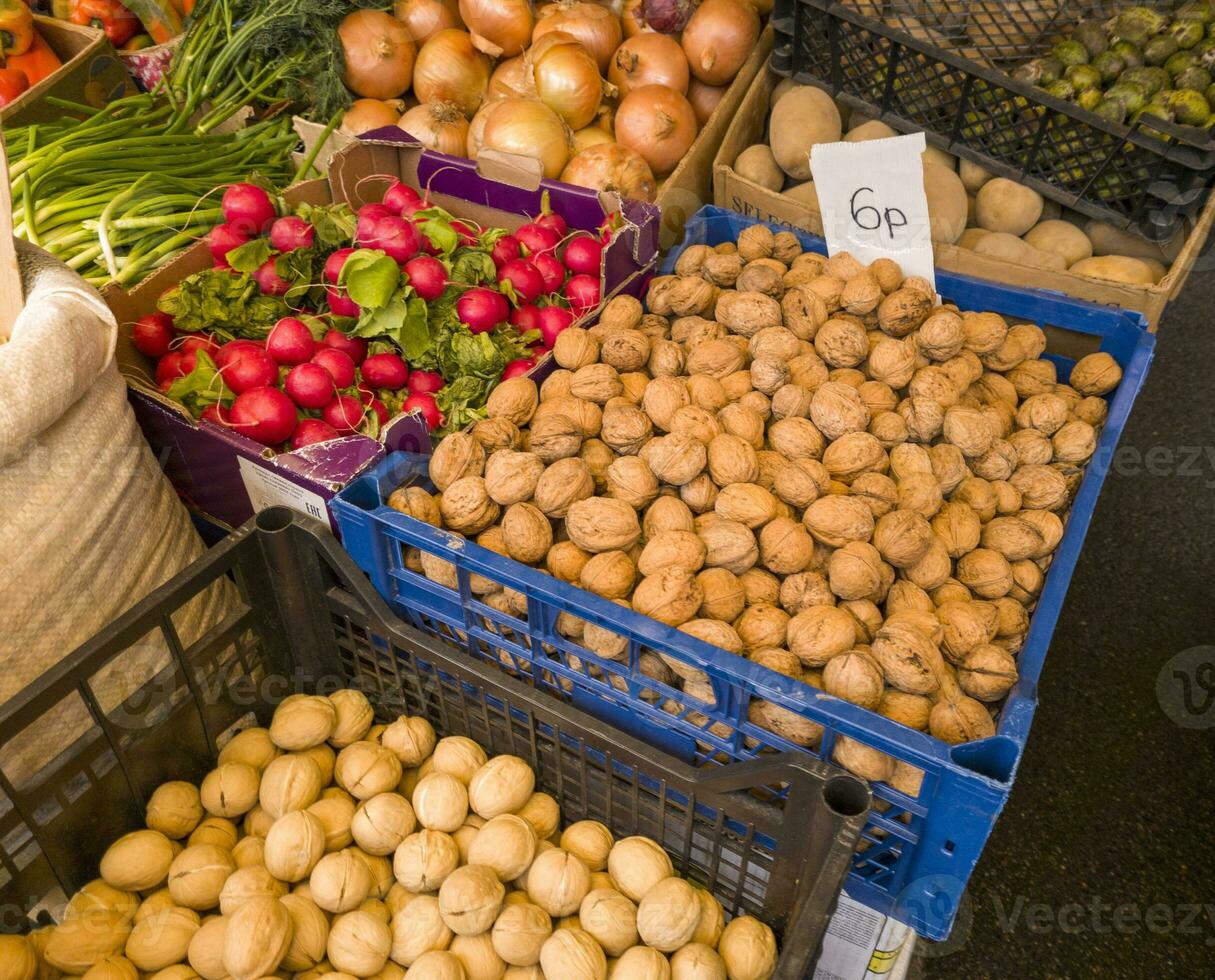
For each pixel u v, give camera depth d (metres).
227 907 1.28
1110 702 2.46
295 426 1.73
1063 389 2.00
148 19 2.79
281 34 2.63
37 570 1.35
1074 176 2.47
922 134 2.05
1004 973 1.96
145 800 1.41
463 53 2.76
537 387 1.86
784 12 2.61
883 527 1.50
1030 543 1.58
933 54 2.38
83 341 1.34
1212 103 2.43
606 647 1.34
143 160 2.25
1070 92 2.43
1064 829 2.20
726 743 1.30
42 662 1.40
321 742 1.49
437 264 1.89
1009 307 2.17
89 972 1.24
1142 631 2.62
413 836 1.36
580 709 1.46
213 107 2.68
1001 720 1.25
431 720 1.56
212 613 1.72
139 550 1.54
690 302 2.02
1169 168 2.31
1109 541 2.87
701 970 1.23
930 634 1.37
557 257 2.16
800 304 1.93
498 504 1.55
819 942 1.03
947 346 1.86
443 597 1.44
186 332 1.87
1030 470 1.75
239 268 1.89
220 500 1.77
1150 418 3.24
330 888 1.29
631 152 2.47
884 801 1.27
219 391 1.71
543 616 1.35
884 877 1.31
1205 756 2.34
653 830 1.38
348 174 2.22
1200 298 3.68
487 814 1.38
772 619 1.39
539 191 2.21
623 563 1.43
